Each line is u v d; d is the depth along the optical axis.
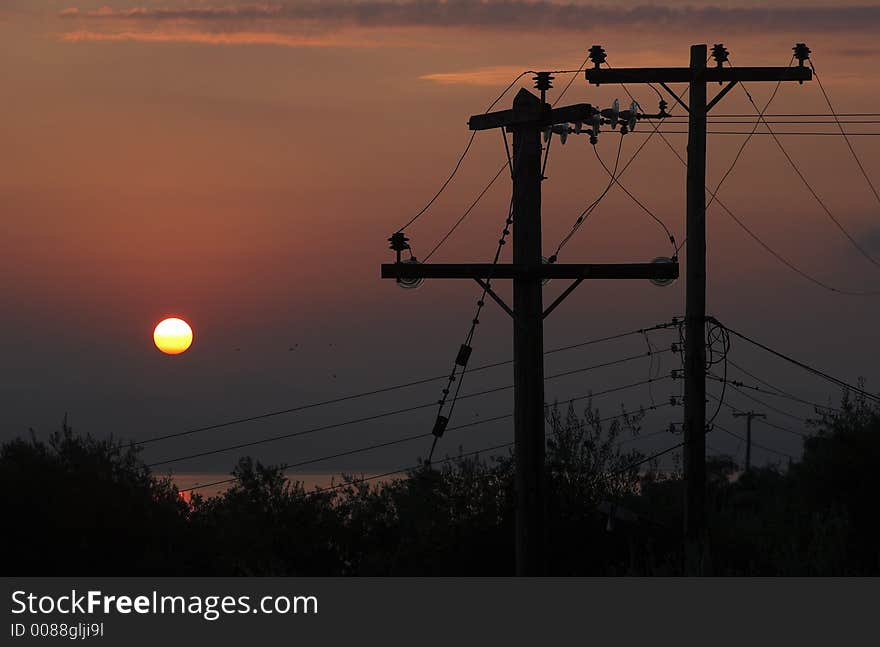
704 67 116.94
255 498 138.50
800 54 118.00
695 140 116.62
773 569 105.56
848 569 101.31
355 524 140.75
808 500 140.38
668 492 131.00
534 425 87.31
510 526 123.19
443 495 127.38
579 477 123.56
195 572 111.44
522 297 88.00
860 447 139.75
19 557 103.94
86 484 107.75
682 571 102.44
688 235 115.50
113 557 107.19
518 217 87.75
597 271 87.94
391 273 88.69
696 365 113.94
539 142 87.81
